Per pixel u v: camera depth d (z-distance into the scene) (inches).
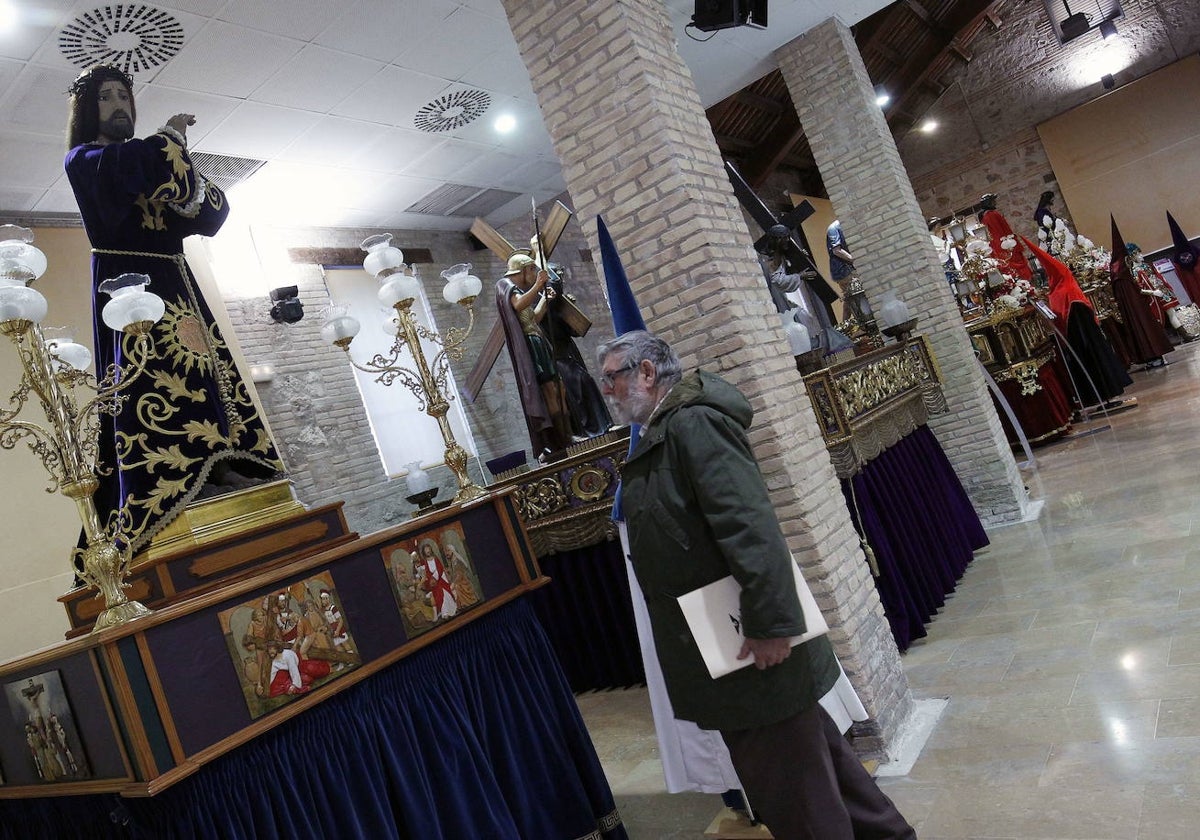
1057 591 192.7
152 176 120.8
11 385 224.2
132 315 98.1
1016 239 443.5
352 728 103.0
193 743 87.0
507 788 118.1
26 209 260.1
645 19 161.8
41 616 215.5
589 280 471.8
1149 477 265.1
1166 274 661.9
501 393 414.6
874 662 146.3
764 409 144.3
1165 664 139.3
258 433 129.5
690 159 154.9
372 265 148.3
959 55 690.8
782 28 294.7
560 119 162.9
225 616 93.7
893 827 95.9
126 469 112.5
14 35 188.4
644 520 90.7
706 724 89.5
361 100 264.2
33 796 98.8
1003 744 130.5
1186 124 645.9
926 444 246.7
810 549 142.8
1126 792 107.8
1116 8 651.5
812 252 588.4
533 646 131.4
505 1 169.2
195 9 199.2
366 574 110.7
